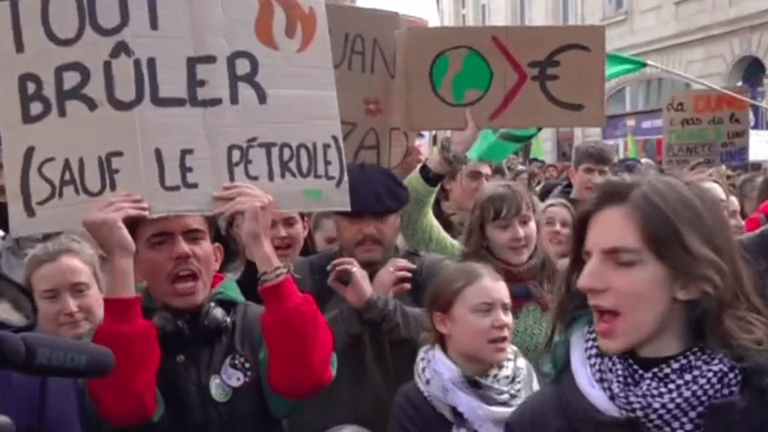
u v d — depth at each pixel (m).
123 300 2.21
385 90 3.67
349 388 2.98
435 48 3.63
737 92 7.98
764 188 5.91
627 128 22.19
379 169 3.37
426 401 2.63
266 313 2.35
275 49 2.46
